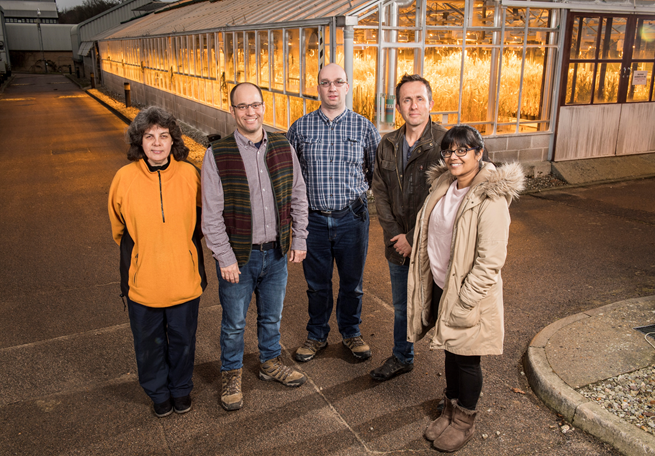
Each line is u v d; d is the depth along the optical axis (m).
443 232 2.69
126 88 20.83
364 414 3.05
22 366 3.54
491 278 2.45
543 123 9.00
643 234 6.17
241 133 2.92
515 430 2.88
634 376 3.14
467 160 2.53
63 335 3.97
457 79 8.19
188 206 2.80
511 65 8.48
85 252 5.79
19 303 4.52
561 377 3.16
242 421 3.00
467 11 7.91
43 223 6.83
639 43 9.26
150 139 2.63
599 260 5.37
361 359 3.64
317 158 3.35
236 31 10.46
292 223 3.22
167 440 2.84
